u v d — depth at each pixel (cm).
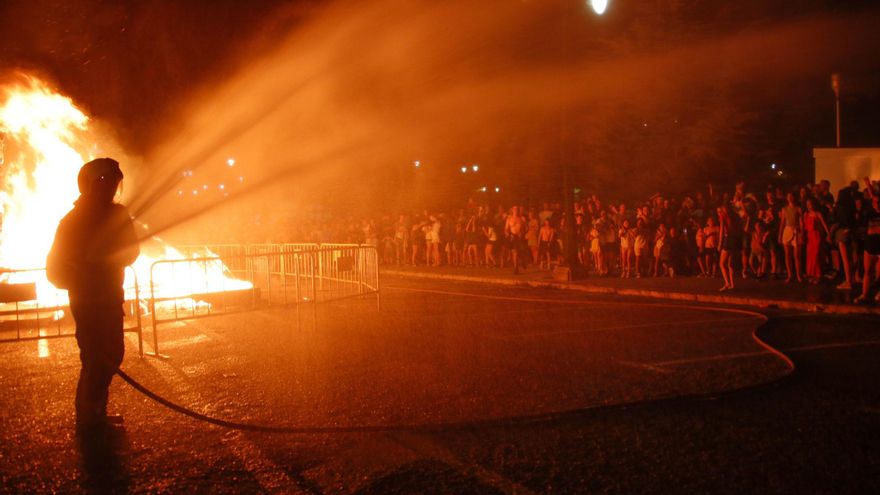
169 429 642
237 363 912
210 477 527
